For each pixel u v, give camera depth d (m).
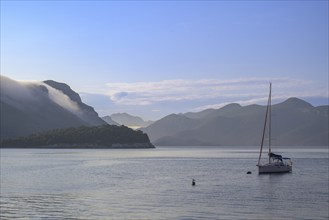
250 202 59.28
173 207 55.34
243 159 195.00
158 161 173.00
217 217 49.56
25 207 54.88
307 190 72.50
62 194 66.31
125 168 126.56
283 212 52.38
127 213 51.59
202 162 165.62
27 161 163.38
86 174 103.19
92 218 48.97
